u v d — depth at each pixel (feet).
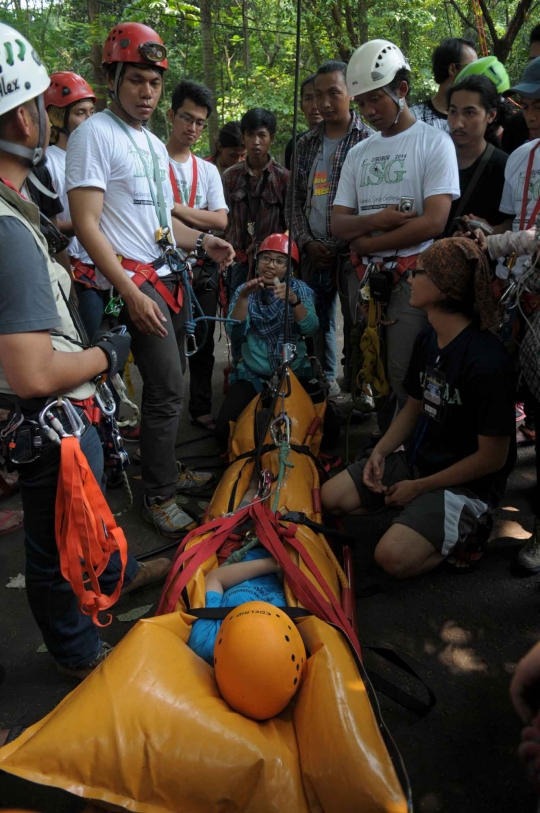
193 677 5.50
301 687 5.59
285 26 40.86
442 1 42.42
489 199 11.13
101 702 5.01
